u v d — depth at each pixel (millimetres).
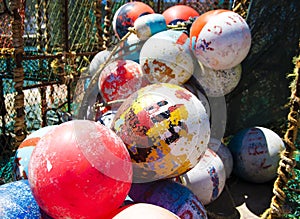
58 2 4879
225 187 2982
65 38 3701
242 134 3133
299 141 3068
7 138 3795
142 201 1864
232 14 2645
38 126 4520
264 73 3252
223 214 2584
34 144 2109
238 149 3057
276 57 3166
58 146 1489
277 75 3197
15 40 2777
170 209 1821
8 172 3137
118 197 1510
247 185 3072
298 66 2170
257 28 3143
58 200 1438
